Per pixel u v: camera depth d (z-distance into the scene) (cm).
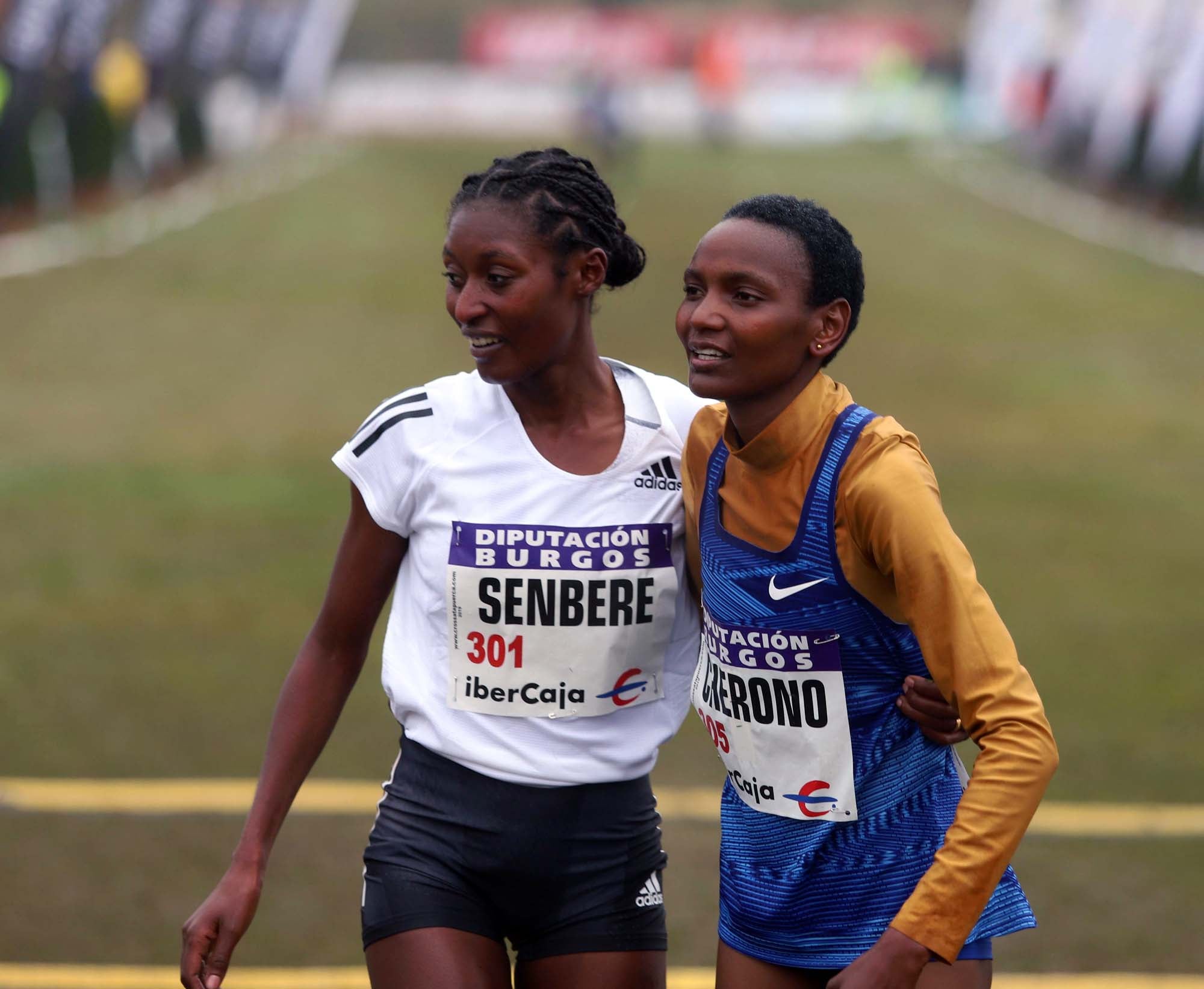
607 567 870
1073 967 1327
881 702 818
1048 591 2592
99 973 1287
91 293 5916
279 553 2720
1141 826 1639
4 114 7606
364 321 5506
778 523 802
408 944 865
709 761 1833
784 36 18112
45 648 2189
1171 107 9619
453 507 873
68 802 1650
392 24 19162
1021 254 7719
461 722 880
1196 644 2312
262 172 10850
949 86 17475
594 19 18650
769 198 798
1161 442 3878
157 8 10462
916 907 714
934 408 4231
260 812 895
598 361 900
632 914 902
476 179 859
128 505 3044
